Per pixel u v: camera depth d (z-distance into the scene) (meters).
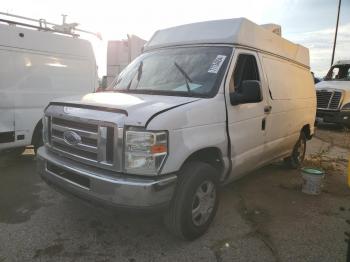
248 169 4.80
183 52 4.64
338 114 13.23
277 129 5.36
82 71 7.38
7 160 6.89
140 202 3.16
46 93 6.65
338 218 4.55
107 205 3.25
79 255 3.45
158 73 4.51
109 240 3.75
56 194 5.02
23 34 6.25
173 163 3.30
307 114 6.70
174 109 3.40
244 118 4.37
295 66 6.29
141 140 3.14
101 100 3.69
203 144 3.63
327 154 8.73
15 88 6.14
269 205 4.92
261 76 4.84
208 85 4.05
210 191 3.88
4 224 4.05
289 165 6.78
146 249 3.60
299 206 4.92
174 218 3.53
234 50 4.37
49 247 3.58
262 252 3.62
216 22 4.74
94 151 3.39
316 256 3.59
